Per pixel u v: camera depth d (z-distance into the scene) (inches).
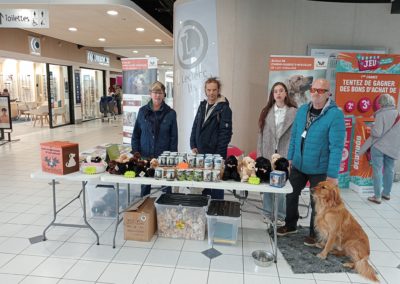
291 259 104.7
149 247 111.1
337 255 106.9
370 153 163.6
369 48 188.4
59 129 402.0
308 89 164.6
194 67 179.6
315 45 186.2
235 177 100.8
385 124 152.8
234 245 113.4
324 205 101.7
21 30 313.0
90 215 136.7
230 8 176.9
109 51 497.0
